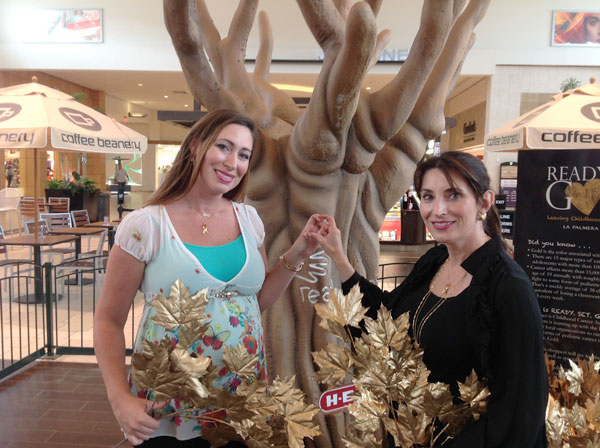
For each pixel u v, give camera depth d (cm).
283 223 174
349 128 160
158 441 132
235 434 127
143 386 113
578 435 138
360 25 121
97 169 1716
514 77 1212
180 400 131
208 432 126
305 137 153
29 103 514
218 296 134
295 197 168
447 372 125
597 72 1205
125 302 133
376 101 161
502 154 1243
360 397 124
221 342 131
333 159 157
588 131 500
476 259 121
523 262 227
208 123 135
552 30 1185
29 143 484
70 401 321
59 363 387
